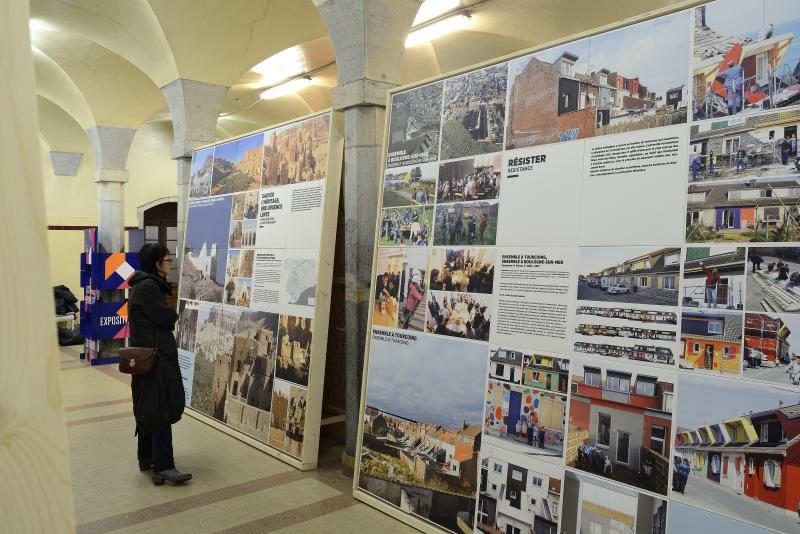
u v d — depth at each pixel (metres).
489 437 3.53
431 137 4.18
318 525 3.90
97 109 10.88
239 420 5.90
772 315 2.50
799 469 2.35
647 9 8.16
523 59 3.62
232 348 6.17
